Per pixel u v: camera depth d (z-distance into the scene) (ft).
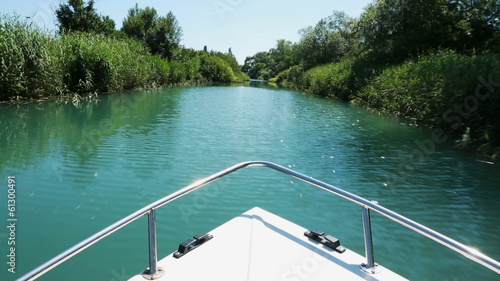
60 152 22.09
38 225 12.62
